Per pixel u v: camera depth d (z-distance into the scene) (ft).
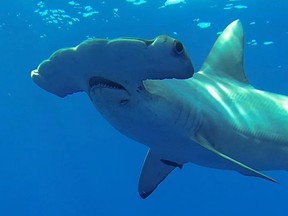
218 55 17.58
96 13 48.26
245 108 16.35
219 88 16.21
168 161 16.24
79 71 10.81
